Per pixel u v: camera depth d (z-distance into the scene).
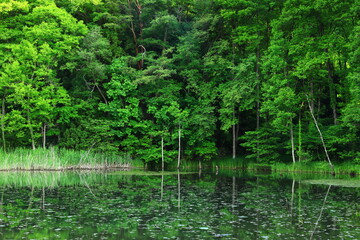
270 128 38.16
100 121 38.12
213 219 13.14
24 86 34.38
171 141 40.19
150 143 40.09
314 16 35.88
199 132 38.62
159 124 41.06
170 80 42.06
